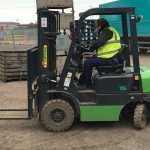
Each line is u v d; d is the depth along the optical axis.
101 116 4.84
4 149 4.28
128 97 4.83
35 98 5.14
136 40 4.82
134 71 4.86
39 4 4.91
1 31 24.80
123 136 4.68
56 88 4.86
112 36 4.96
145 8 17.19
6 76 9.20
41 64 4.90
